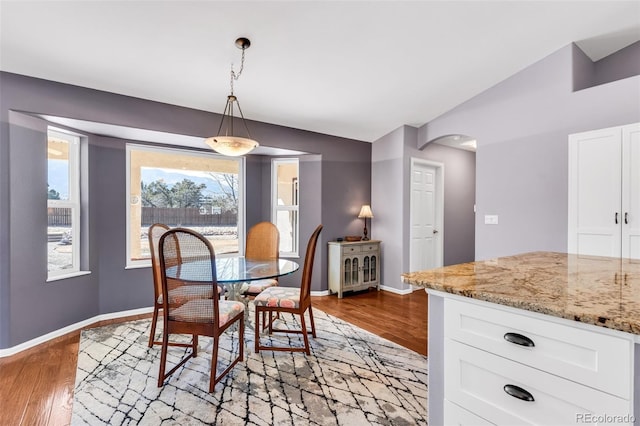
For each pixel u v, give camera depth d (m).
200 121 3.48
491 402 1.02
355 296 4.36
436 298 1.21
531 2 2.36
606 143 2.67
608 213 2.65
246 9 2.12
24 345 2.63
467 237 5.43
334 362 2.40
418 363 2.40
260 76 2.96
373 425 1.69
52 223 3.01
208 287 1.95
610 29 2.75
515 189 3.31
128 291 3.52
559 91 2.99
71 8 1.98
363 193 4.85
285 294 2.64
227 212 4.30
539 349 0.91
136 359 2.44
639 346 0.75
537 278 1.26
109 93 2.95
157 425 1.68
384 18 2.36
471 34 2.65
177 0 1.99
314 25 2.34
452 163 5.17
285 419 1.74
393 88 3.40
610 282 1.18
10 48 2.28
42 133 2.79
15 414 1.77
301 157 4.55
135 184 3.62
